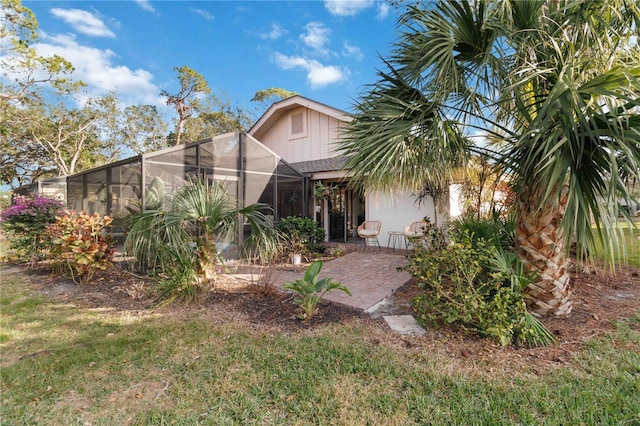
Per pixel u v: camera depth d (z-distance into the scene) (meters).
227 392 2.50
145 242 4.80
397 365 2.85
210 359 3.00
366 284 5.57
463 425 2.09
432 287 3.79
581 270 5.68
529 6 3.23
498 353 3.00
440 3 3.41
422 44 3.57
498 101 3.68
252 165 8.65
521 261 3.73
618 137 2.59
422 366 2.82
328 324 3.82
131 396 2.46
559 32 3.32
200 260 5.00
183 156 7.02
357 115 4.03
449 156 4.12
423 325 3.69
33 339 3.48
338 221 11.81
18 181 20.73
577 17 3.22
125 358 3.03
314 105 11.05
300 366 2.86
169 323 3.91
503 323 3.09
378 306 4.45
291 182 9.92
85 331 3.68
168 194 6.62
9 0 12.80
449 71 3.49
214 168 7.70
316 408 2.30
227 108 25.77
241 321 3.95
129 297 4.96
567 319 3.66
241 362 2.94
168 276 4.89
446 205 8.48
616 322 3.57
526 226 3.77
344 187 11.60
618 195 2.54
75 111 20.16
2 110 16.22
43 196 8.61
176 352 3.14
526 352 3.00
